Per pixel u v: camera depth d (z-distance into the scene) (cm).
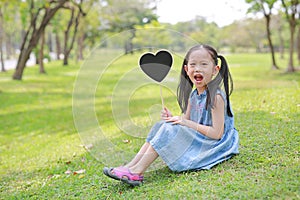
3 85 1303
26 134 638
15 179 396
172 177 304
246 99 647
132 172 300
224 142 316
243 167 300
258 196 242
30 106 914
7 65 2616
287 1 1187
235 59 2295
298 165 286
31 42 1456
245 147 349
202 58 306
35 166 436
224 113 318
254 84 915
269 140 360
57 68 1962
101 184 324
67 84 1333
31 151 517
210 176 288
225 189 261
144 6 2148
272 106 541
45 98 1030
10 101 988
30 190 345
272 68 1416
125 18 2325
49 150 506
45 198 315
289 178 263
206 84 312
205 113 317
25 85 1305
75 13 2398
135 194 284
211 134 311
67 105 913
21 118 775
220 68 317
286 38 2941
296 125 409
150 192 280
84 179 346
